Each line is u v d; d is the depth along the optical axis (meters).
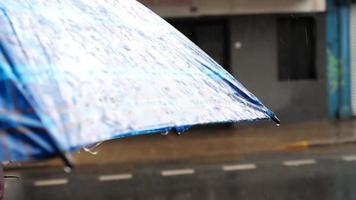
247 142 15.33
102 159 13.48
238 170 11.70
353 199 8.90
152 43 2.66
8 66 1.86
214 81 2.78
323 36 18.84
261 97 18.45
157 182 10.77
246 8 17.73
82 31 2.31
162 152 14.29
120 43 2.45
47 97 1.84
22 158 1.69
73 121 1.83
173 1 17.30
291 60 18.75
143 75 2.37
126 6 2.88
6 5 2.09
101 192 10.08
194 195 9.52
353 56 19.27
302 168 11.62
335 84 19.06
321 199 8.95
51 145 1.69
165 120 2.23
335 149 14.23
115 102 2.09
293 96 18.72
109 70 2.21
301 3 18.03
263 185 10.11
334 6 18.92
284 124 18.39
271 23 18.39
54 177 11.70
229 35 18.22
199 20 18.11
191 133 17.06
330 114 19.06
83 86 2.02
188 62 2.76
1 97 1.79
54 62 2.01
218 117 2.53
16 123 1.73
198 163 12.78
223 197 9.29
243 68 18.31
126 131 2.01
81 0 2.55
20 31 2.03
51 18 2.23
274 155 13.55
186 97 2.47
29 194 10.09
